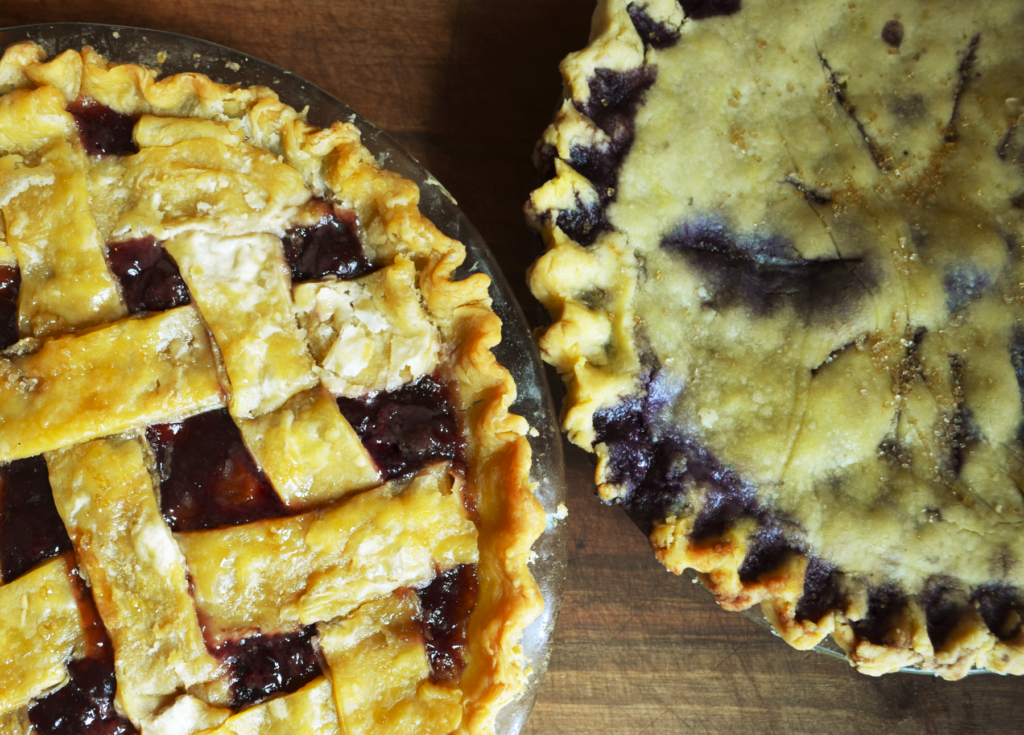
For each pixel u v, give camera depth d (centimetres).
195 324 46
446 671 46
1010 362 48
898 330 48
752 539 47
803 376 47
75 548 45
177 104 47
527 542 46
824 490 47
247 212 47
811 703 53
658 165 48
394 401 47
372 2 52
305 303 46
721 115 48
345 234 48
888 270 47
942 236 48
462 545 46
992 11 48
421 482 46
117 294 46
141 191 46
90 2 52
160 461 46
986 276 48
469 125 52
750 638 53
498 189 52
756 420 47
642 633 53
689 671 53
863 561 47
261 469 46
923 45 48
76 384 45
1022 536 47
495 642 46
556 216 48
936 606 47
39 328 46
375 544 46
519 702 48
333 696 45
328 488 46
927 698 53
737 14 48
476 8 52
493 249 52
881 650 47
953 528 47
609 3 48
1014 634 47
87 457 46
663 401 47
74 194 46
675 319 47
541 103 52
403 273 47
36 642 45
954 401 48
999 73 48
